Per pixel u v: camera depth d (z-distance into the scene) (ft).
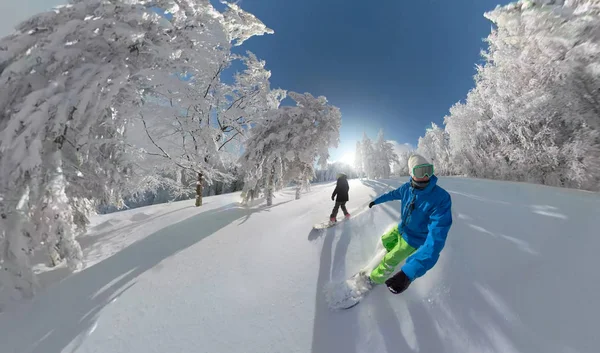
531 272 7.22
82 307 10.21
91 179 18.63
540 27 24.45
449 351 5.92
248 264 11.83
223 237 15.58
